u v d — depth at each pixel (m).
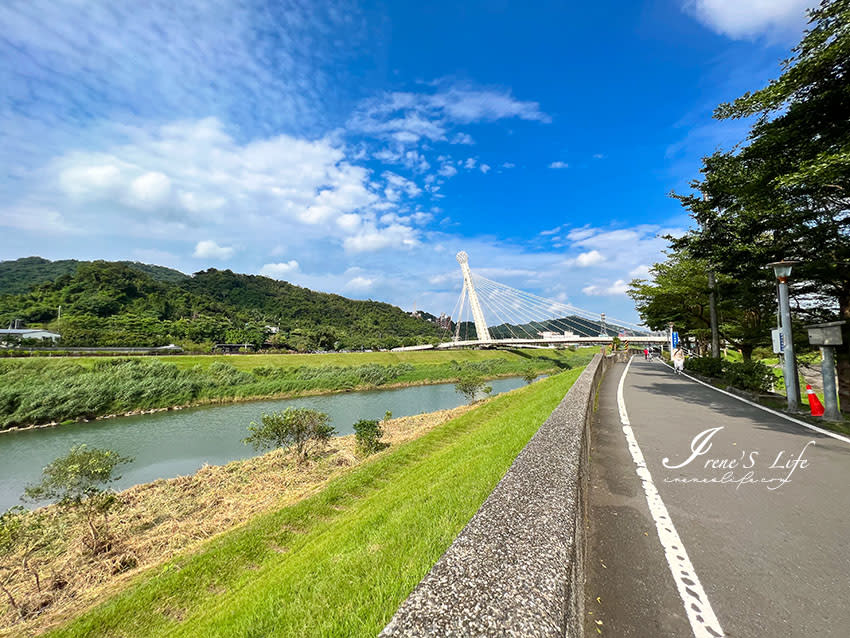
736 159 9.19
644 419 7.98
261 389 38.50
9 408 26.39
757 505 3.79
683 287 17.02
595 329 87.50
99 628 4.79
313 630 2.84
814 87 7.27
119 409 29.84
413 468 8.63
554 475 2.48
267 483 11.73
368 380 47.03
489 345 85.06
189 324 87.50
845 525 3.35
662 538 3.19
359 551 3.90
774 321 15.07
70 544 8.44
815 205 8.27
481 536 1.72
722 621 2.22
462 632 1.16
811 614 2.26
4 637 5.46
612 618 2.26
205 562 5.88
